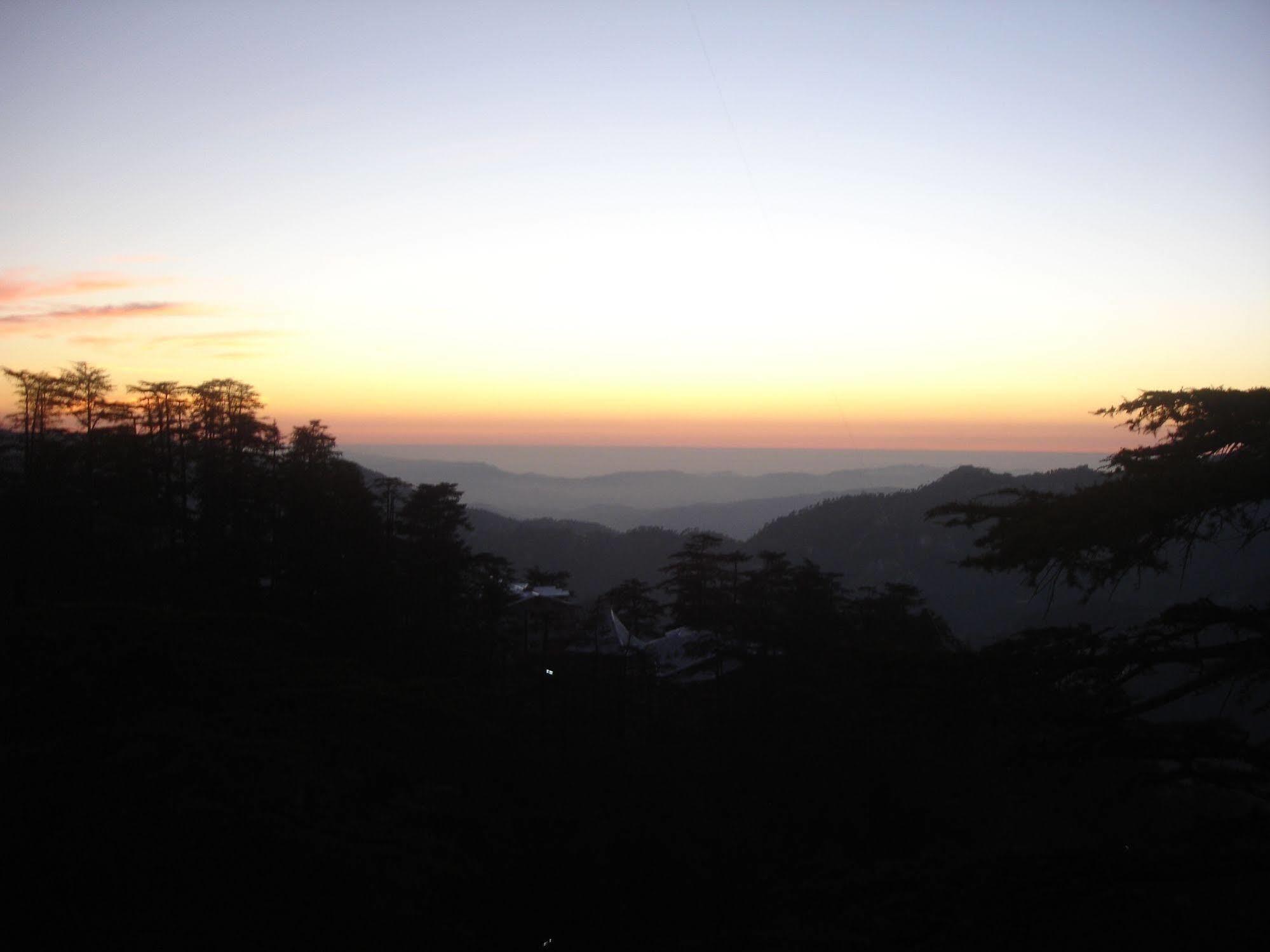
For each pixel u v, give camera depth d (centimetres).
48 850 1215
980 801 1487
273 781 1647
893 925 695
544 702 2938
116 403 3753
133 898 1143
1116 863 702
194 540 3803
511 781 2047
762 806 1758
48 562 3039
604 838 1575
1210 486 671
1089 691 756
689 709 2797
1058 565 786
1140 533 705
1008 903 688
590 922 1257
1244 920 829
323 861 1337
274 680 2325
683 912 1287
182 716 1902
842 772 1639
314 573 3541
